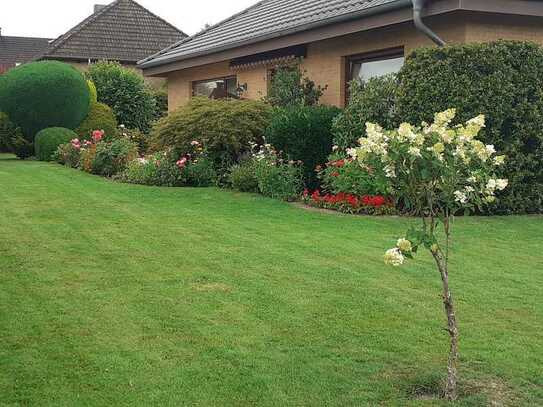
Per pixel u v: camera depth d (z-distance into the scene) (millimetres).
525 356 4414
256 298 5527
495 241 7922
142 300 5434
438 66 9797
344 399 3795
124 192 11273
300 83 14578
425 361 4328
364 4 12180
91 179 12984
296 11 15852
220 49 16469
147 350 4430
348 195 9922
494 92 9805
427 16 10859
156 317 5043
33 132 17797
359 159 4039
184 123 12922
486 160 4133
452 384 3852
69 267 6391
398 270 6465
